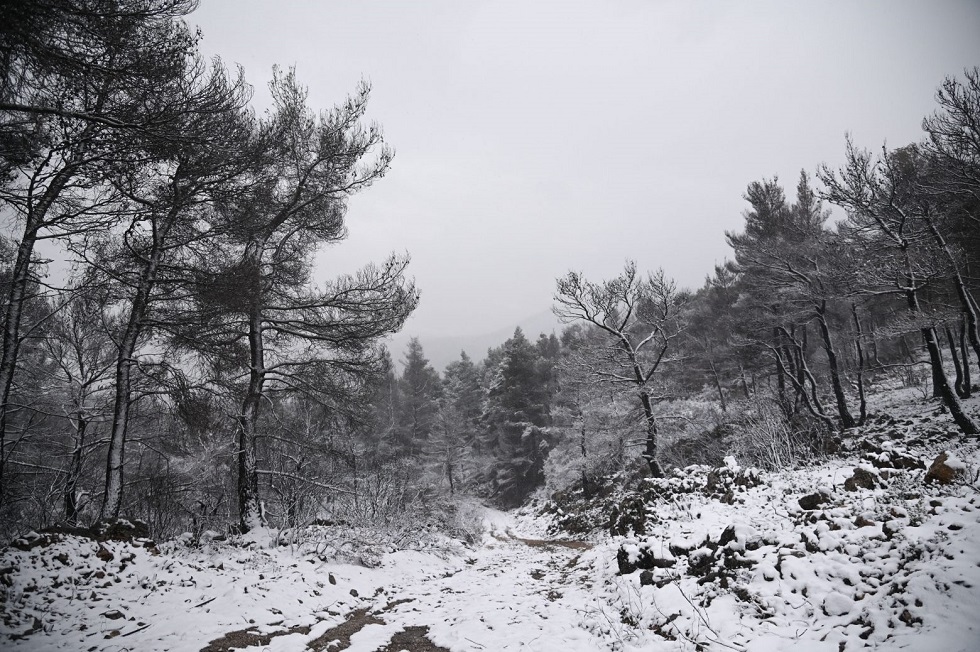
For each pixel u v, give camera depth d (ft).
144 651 17.72
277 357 46.80
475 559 50.90
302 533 38.01
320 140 45.50
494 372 179.11
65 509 39.40
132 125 23.79
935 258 55.31
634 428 84.28
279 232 46.93
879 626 13.62
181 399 35.29
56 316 46.11
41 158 26.45
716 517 28.22
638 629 18.47
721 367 115.44
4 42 19.25
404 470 66.85
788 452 41.27
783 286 71.82
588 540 63.62
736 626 16.22
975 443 36.68
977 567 13.98
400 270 46.14
